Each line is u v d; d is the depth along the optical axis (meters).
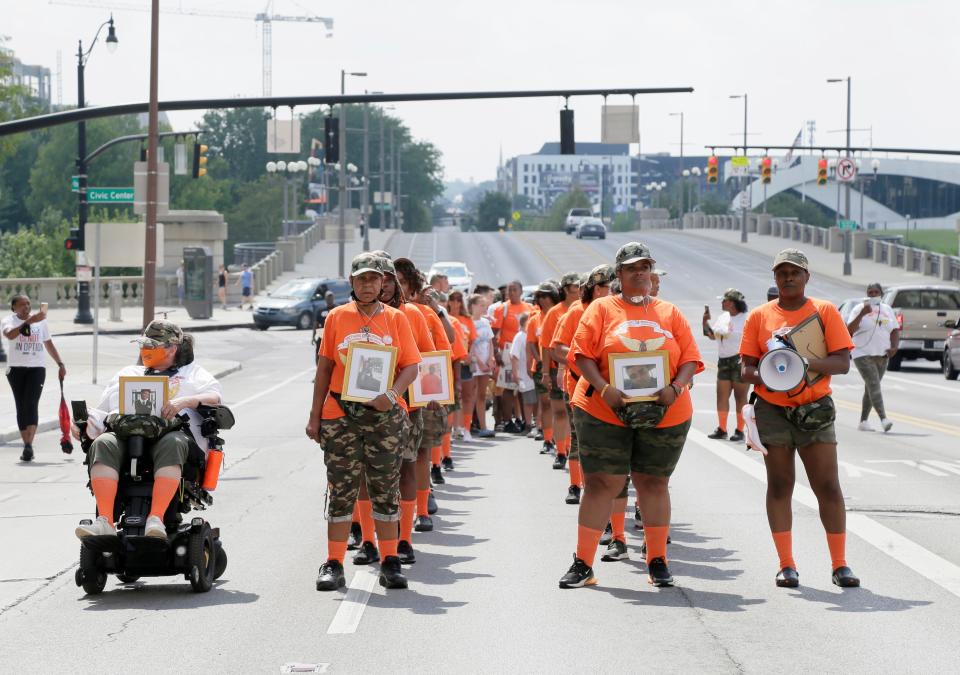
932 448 16.39
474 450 16.64
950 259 68.50
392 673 6.34
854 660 6.52
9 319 15.71
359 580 8.63
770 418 8.32
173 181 141.12
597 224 108.00
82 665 6.54
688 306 59.16
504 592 8.23
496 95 29.16
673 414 8.16
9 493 13.02
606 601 7.95
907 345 33.12
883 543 9.73
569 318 11.06
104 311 55.47
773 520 8.43
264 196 144.25
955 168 186.38
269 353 38.50
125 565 8.15
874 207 187.38
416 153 184.00
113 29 46.09
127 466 8.18
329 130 32.56
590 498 8.34
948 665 6.41
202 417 8.49
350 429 8.28
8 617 7.65
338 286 52.22
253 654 6.73
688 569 8.92
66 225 99.19
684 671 6.35
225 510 11.73
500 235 116.00
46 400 22.33
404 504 9.26
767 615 7.52
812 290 65.31
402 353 8.36
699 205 156.75
